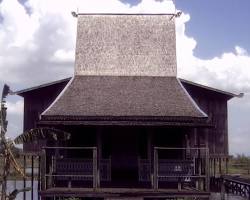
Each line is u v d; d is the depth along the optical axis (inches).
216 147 1358.3
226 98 1378.0
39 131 858.8
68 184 1102.4
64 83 1348.4
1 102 831.1
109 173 1149.7
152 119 1130.7
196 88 1371.8
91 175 1075.3
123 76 1337.4
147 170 1141.7
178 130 1258.0
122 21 1482.5
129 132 1266.0
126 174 1258.0
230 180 1204.5
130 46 1421.0
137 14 1498.5
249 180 1055.0
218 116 1371.8
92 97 1211.9
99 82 1300.4
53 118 1124.5
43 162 1052.5
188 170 1097.4
